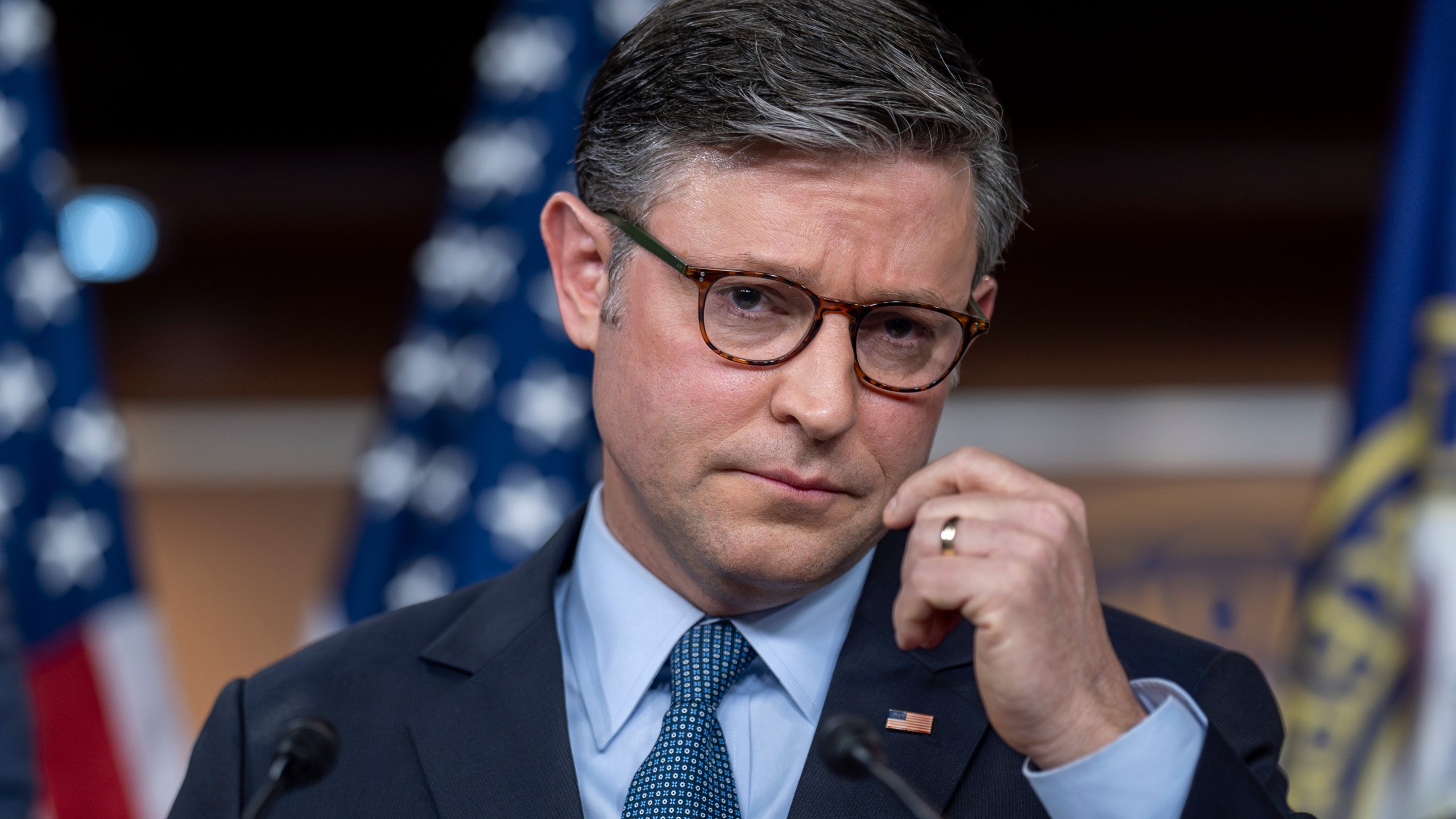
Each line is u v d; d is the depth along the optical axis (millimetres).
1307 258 15672
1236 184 15727
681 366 3465
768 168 3379
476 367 8375
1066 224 15898
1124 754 3166
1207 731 3223
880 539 4164
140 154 16344
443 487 8359
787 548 3459
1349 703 7676
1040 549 3125
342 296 16641
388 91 16078
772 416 3402
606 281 3797
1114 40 15023
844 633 3941
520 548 7988
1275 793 3656
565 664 4090
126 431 15883
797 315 3424
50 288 9234
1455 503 7555
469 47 15750
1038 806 3613
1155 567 14070
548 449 8109
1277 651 13461
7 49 9320
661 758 3607
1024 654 3092
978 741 3721
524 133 8406
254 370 16484
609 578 4004
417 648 4168
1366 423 7871
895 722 3715
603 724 3869
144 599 9289
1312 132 15406
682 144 3473
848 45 3373
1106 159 15758
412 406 8445
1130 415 15148
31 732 6895
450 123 16297
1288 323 15641
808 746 3770
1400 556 7656
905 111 3320
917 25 3510
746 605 3820
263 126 16250
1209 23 14867
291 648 15266
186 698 14891
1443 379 7672
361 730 3918
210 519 15508
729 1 3543
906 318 3492
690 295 3467
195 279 16531
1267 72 15133
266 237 16594
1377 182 15422
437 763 3770
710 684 3779
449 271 8469
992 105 3604
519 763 3727
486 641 4059
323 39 15609
